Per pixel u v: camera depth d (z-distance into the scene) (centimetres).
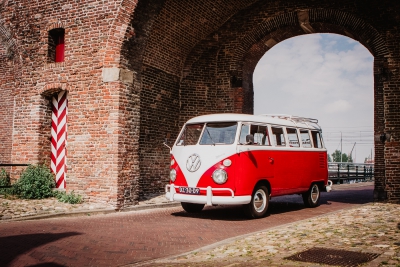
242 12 1496
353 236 630
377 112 1256
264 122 978
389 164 1217
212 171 870
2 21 1254
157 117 1347
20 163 1198
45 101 1198
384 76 1254
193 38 1442
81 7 1131
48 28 1186
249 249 564
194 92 1489
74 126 1116
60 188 1162
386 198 1219
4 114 1500
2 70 1509
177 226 791
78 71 1124
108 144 1056
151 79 1316
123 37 1062
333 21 1375
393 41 1259
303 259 495
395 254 506
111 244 616
